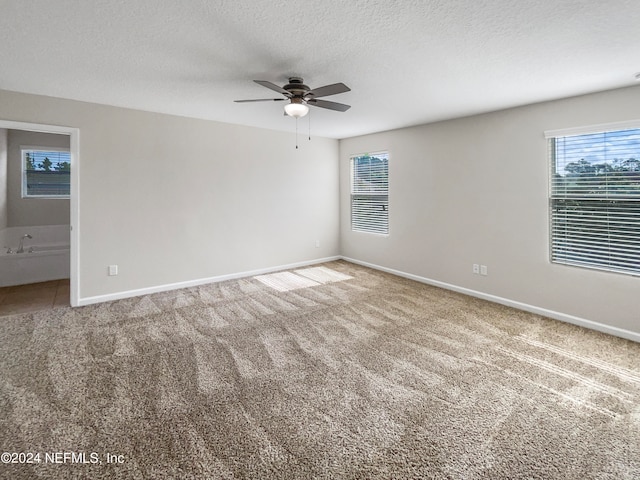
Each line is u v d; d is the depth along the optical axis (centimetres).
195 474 161
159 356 277
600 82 296
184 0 179
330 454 174
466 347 296
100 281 410
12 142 555
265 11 189
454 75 286
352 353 284
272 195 559
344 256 655
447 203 463
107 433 188
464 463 168
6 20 200
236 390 230
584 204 339
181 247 469
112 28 210
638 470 163
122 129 411
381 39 223
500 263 409
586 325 339
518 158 384
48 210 585
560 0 176
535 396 224
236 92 346
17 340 305
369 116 439
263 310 387
